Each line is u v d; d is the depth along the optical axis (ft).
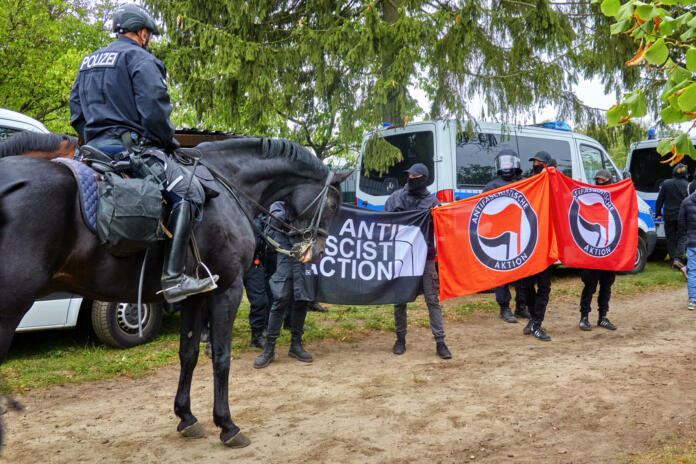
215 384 11.72
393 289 18.95
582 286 32.63
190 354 11.98
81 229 8.97
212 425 13.02
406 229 19.11
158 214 9.32
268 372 17.19
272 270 18.76
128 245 9.12
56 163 9.09
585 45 33.06
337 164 52.85
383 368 17.54
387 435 12.23
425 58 31.14
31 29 59.72
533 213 20.77
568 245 21.40
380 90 29.60
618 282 32.81
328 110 33.68
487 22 31.60
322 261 18.51
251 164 12.60
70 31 67.87
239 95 34.42
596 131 35.58
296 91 34.42
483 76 31.42
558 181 21.45
